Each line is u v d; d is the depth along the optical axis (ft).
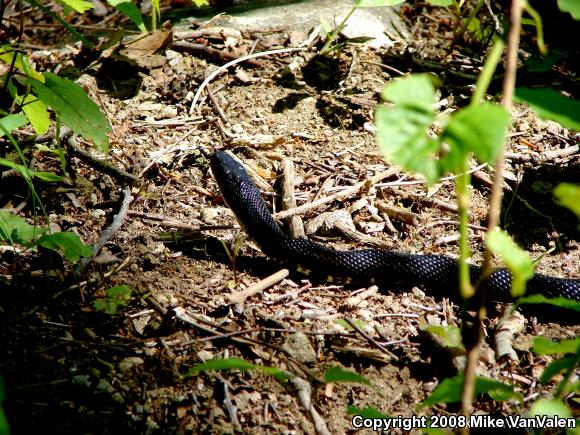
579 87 27.63
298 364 15.03
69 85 17.03
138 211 20.94
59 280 17.13
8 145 22.22
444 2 26.09
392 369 15.34
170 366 14.76
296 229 20.38
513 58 7.58
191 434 13.26
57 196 20.85
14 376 14.06
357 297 17.87
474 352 8.73
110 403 13.70
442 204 21.74
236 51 28.58
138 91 26.53
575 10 9.68
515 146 24.57
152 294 16.99
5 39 31.30
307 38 29.76
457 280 18.26
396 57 28.94
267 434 13.44
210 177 22.82
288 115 25.63
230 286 17.87
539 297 10.69
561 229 21.24
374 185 22.29
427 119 6.47
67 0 18.66
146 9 35.73
